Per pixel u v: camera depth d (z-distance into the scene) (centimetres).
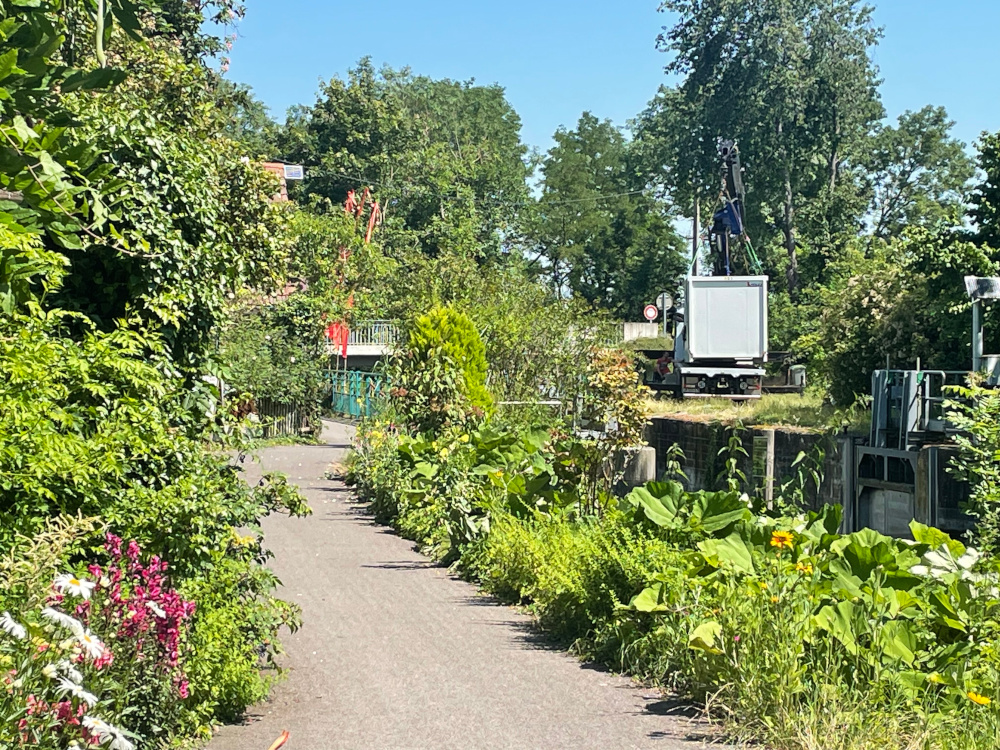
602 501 1359
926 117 6600
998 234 2434
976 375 1548
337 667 877
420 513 1573
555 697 799
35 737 421
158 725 596
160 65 1980
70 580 481
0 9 663
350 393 4588
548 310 2830
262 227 2094
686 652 820
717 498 1020
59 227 686
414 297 3077
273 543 1534
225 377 1036
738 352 3441
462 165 7694
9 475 601
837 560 891
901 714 684
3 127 654
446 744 682
